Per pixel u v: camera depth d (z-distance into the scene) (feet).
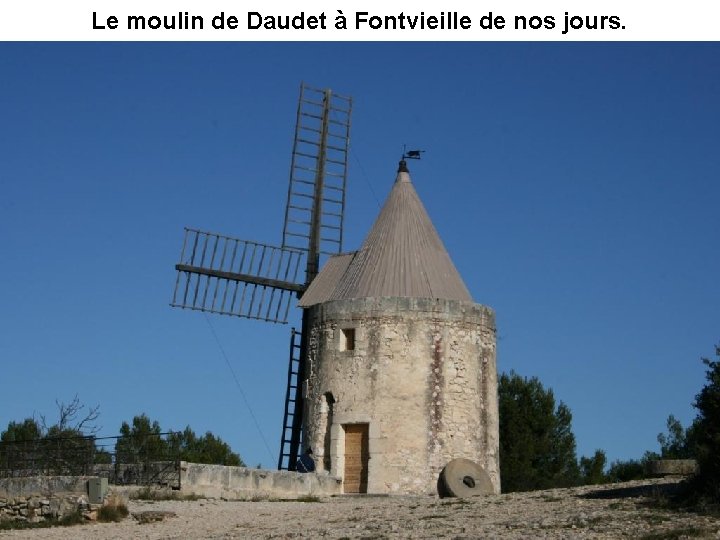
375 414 128.36
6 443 115.34
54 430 150.51
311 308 137.80
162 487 108.78
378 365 129.80
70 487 98.32
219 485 111.96
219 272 155.12
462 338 132.05
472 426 130.41
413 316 130.93
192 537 82.94
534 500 89.51
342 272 147.23
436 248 139.54
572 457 173.99
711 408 82.53
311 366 134.92
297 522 87.97
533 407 174.40
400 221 140.46
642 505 79.51
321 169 164.04
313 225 161.89
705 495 78.02
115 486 107.45
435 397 129.08
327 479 124.26
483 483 108.47
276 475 117.91
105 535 87.40
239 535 81.97
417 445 127.34
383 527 79.77
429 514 85.97
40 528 93.97
